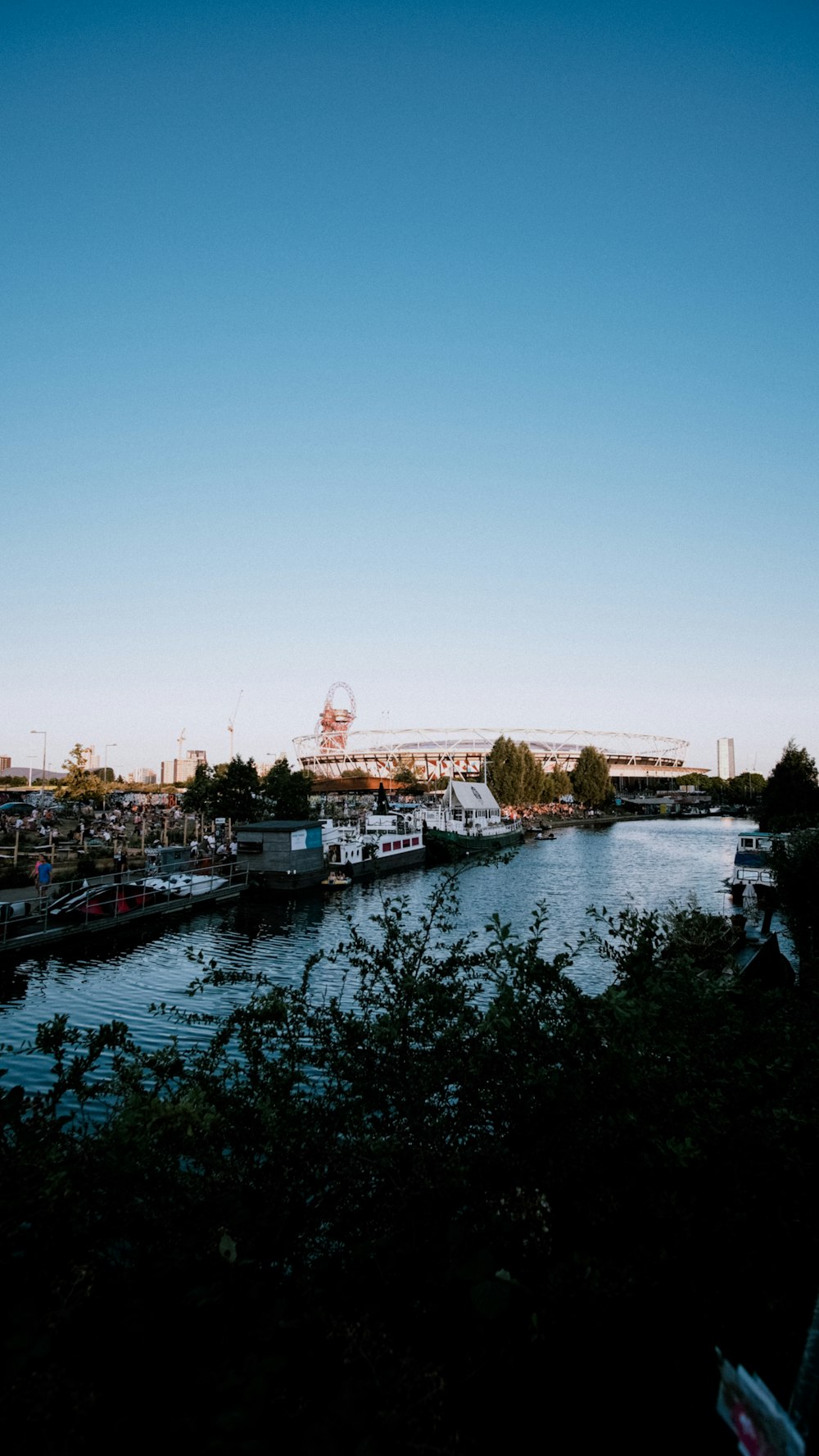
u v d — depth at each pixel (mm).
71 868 54844
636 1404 4297
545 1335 4328
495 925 7629
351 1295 5039
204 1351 4312
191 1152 6246
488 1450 4109
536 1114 5895
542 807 189750
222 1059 8148
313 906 54594
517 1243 5188
